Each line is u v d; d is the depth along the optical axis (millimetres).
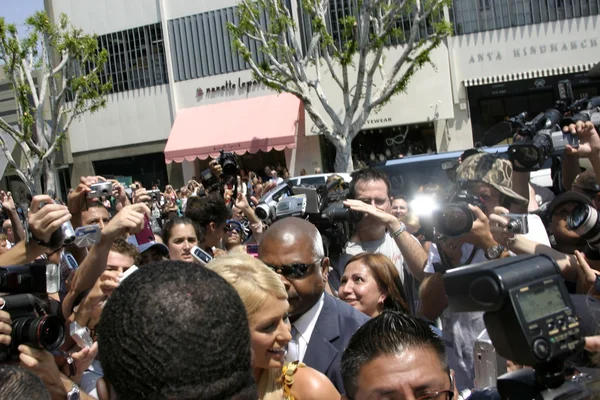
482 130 21406
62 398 2275
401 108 21359
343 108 21969
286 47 18188
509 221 2945
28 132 21469
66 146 26156
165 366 1232
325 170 22750
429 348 2031
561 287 1468
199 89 23984
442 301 3518
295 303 2965
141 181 25703
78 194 4066
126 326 1273
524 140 3541
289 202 4227
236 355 1312
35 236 2543
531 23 20609
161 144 24906
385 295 3611
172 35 24125
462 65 21125
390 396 1976
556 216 3314
